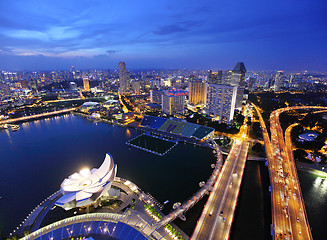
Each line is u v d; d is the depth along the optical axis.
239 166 156.00
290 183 134.50
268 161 158.62
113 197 120.06
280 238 91.38
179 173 152.00
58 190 133.50
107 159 119.19
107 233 88.25
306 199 122.94
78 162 174.75
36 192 132.00
